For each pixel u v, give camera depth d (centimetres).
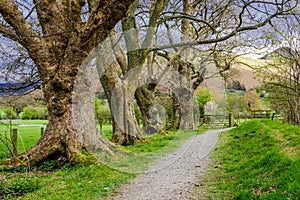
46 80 895
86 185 670
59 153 901
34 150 884
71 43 879
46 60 891
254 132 1416
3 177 700
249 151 1015
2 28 886
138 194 602
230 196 550
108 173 796
